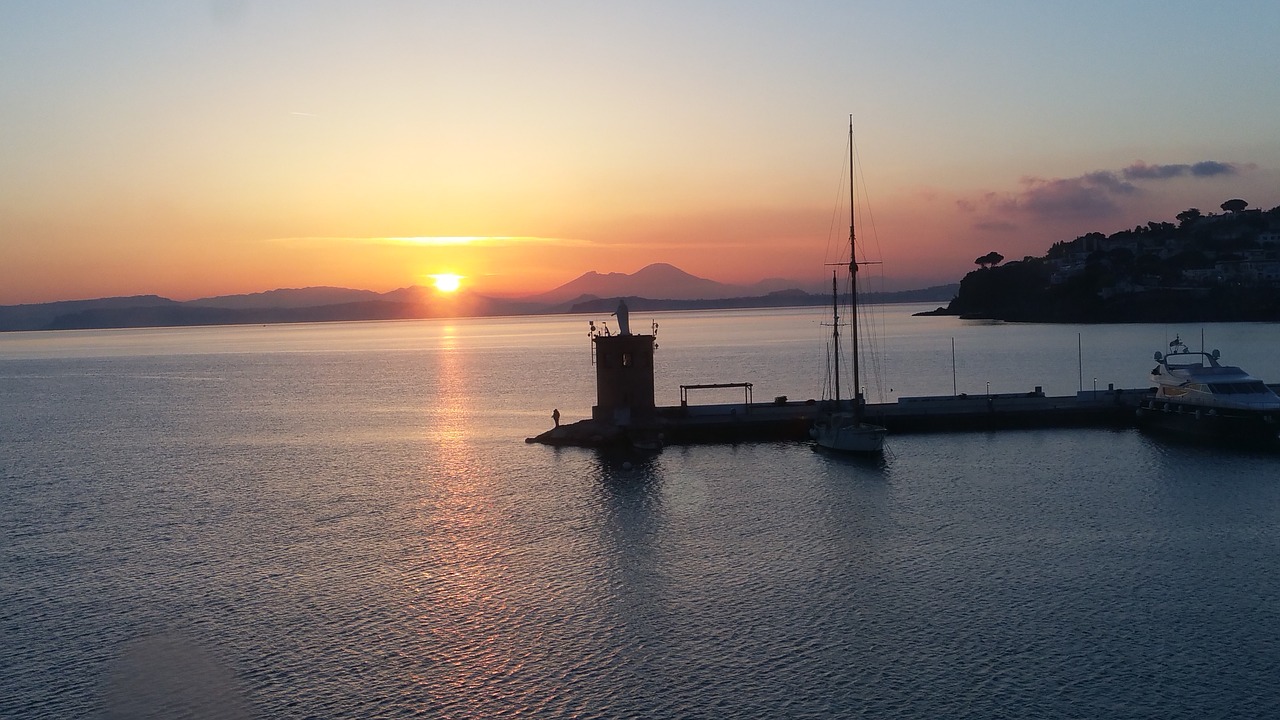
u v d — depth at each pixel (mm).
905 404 90188
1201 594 40594
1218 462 68188
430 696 33281
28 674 35500
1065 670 33906
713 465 72438
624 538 51312
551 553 48844
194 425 109312
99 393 161500
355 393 148250
